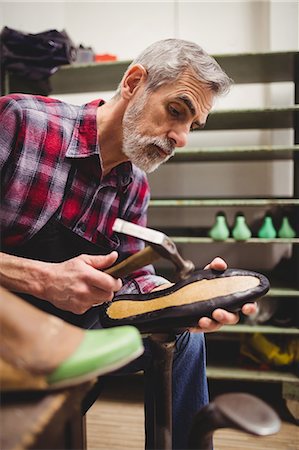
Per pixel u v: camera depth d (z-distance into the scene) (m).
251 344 1.86
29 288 0.76
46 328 0.39
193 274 0.70
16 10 2.04
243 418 0.42
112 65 1.74
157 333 0.66
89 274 0.67
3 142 0.88
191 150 1.72
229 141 2.16
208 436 0.47
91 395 0.86
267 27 2.05
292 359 1.76
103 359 0.38
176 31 2.17
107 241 1.04
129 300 0.71
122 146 0.93
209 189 2.20
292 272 1.93
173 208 2.22
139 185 1.12
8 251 0.96
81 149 0.94
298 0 1.96
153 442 0.77
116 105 0.93
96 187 0.98
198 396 0.85
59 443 0.40
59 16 2.22
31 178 0.91
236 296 0.63
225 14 2.13
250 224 2.13
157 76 0.81
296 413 1.66
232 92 2.12
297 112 1.71
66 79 1.93
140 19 2.20
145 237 0.52
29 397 0.38
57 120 0.95
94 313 0.96
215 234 1.72
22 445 0.31
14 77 1.79
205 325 0.63
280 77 1.95
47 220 0.94
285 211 1.92
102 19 2.23
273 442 1.54
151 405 0.81
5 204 0.90
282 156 1.94
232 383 1.99
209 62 0.80
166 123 0.83
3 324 0.38
